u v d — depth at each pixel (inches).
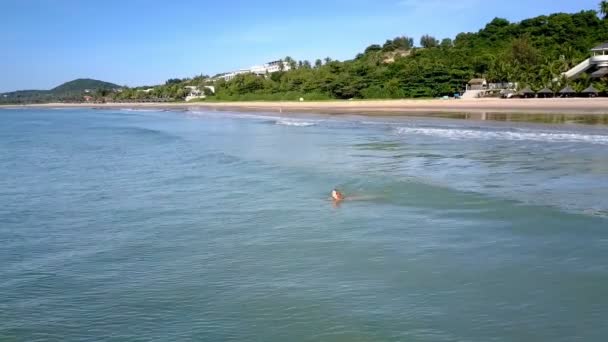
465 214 638.5
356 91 4977.9
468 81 4350.4
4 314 398.0
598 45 4062.5
